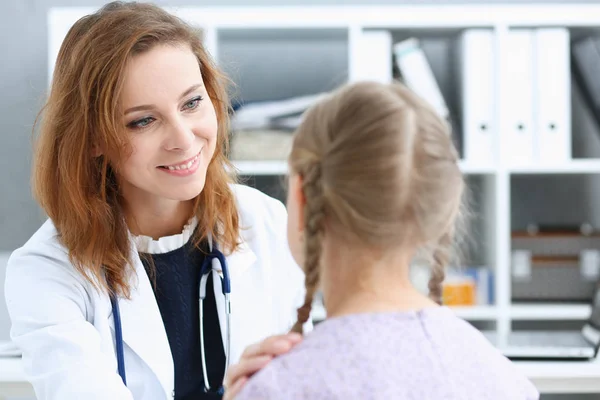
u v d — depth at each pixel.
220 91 1.37
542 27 2.68
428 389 0.75
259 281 1.44
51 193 1.30
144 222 1.37
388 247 0.81
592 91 2.78
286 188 0.94
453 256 0.93
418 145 0.80
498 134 2.63
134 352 1.32
